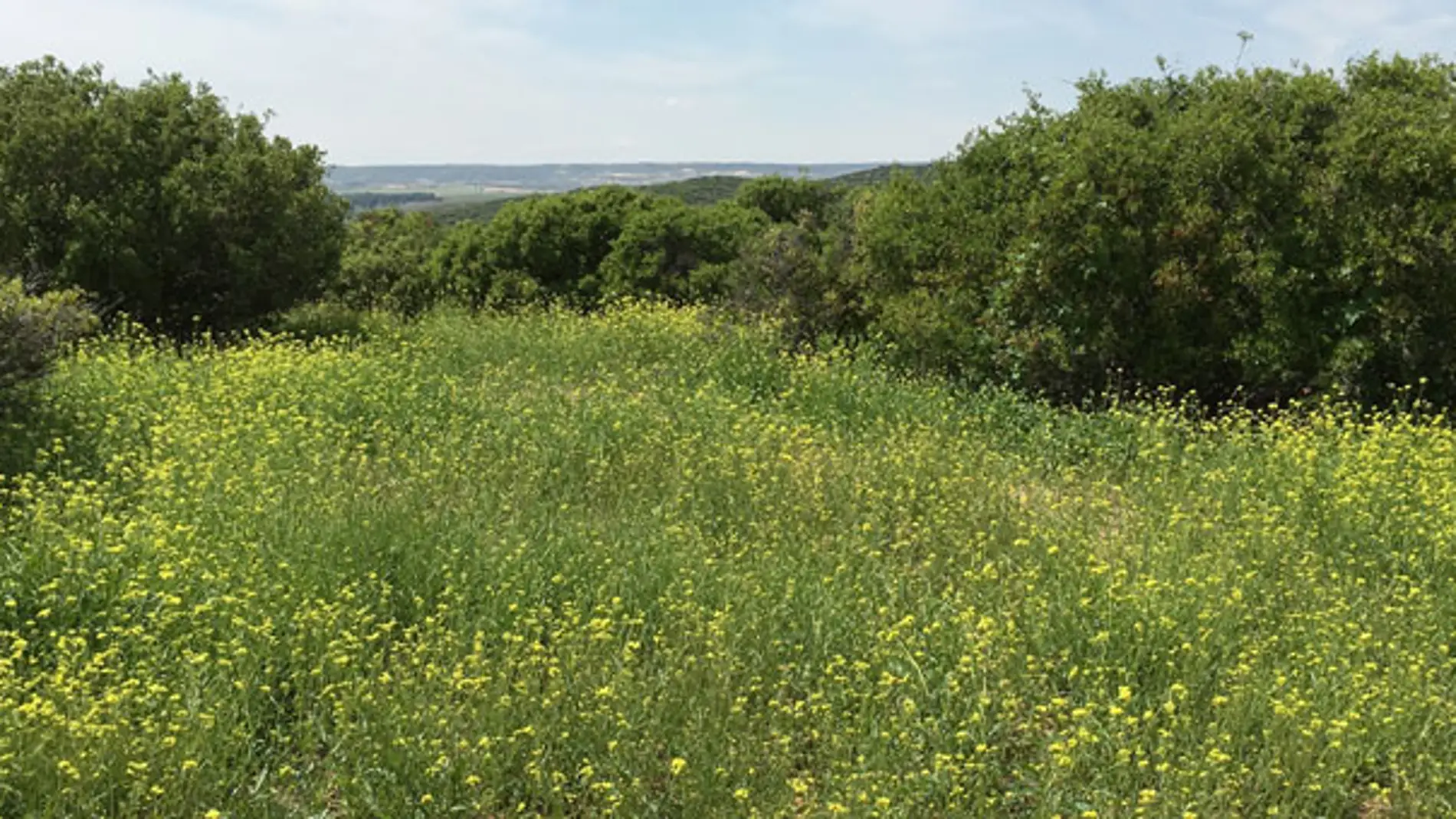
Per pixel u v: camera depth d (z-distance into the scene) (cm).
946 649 509
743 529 686
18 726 382
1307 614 549
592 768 397
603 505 718
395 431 839
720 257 2314
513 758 416
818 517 698
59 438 743
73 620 491
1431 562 633
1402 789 418
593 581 572
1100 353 1038
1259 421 998
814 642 518
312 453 752
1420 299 941
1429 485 719
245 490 654
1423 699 457
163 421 834
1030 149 1130
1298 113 1015
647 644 525
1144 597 543
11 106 1353
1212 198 1005
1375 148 934
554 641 497
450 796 395
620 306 1811
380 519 607
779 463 780
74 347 1117
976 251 1117
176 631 480
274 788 399
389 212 2745
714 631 495
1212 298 1005
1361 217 938
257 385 941
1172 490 773
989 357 1090
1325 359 966
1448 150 908
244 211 1423
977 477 775
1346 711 448
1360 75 1060
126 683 416
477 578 559
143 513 607
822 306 1250
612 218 2353
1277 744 427
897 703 468
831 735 438
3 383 767
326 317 1612
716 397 973
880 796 392
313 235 1510
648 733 432
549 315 1708
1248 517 667
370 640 477
